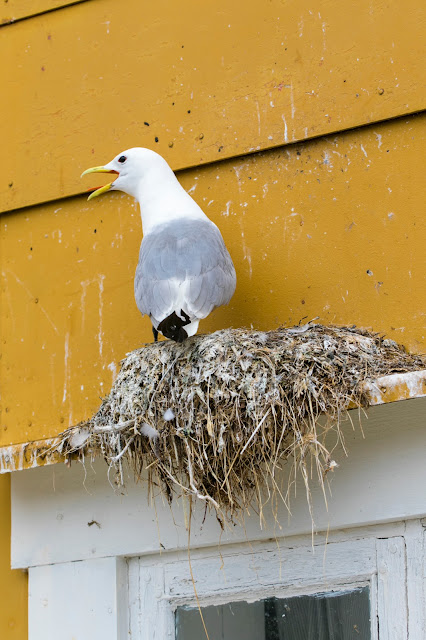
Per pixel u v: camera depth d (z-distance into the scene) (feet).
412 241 25.38
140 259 25.46
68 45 30.73
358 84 26.48
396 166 25.86
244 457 22.86
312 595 24.34
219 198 27.84
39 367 29.35
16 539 27.55
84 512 26.86
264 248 27.02
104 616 25.95
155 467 23.94
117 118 29.58
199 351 23.36
